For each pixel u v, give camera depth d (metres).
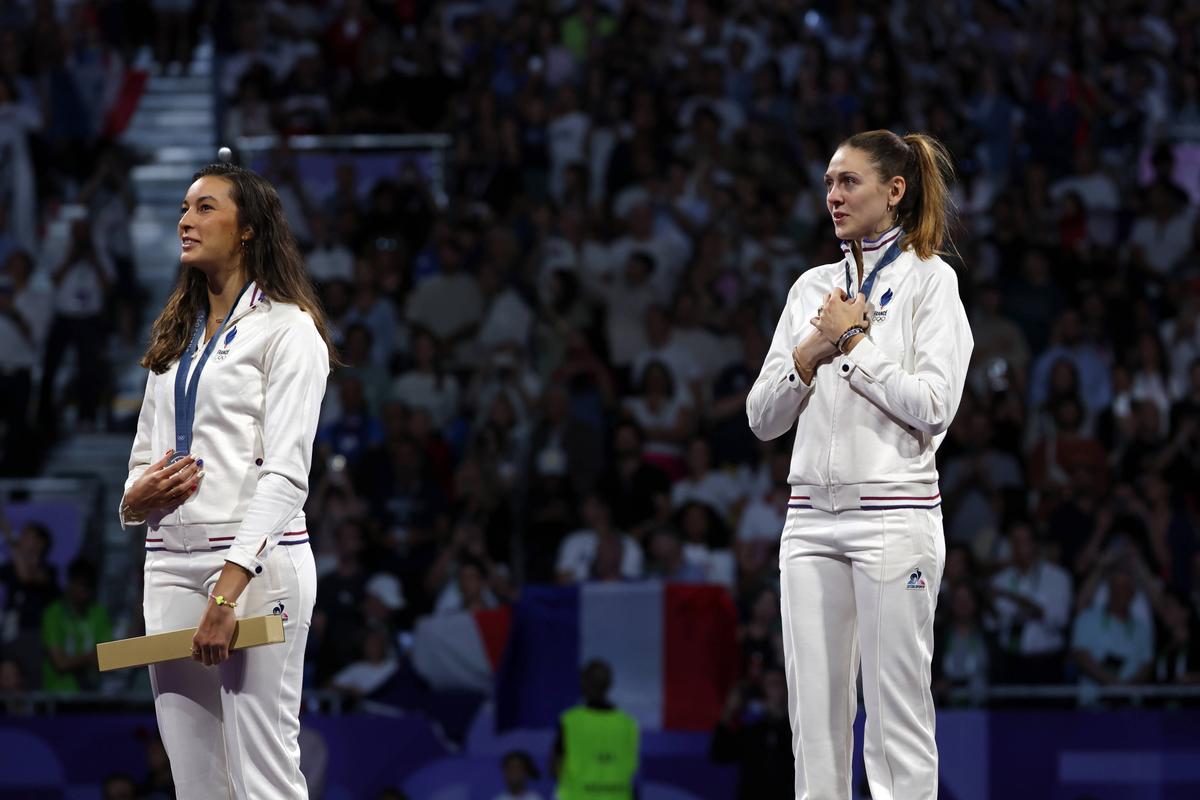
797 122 45.88
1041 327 38.56
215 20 49.16
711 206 41.88
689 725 28.58
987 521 32.53
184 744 12.50
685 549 31.70
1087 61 49.34
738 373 36.16
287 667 12.38
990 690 28.12
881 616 12.19
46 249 43.91
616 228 41.09
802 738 12.51
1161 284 40.44
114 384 40.41
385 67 47.31
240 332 12.61
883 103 45.06
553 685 29.11
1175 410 34.62
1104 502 32.22
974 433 34.06
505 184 43.50
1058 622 30.11
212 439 12.41
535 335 39.38
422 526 33.28
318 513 33.53
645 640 29.05
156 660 11.88
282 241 13.00
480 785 27.95
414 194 43.09
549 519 32.78
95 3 49.12
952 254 13.28
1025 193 42.47
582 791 27.50
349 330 38.03
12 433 38.06
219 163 13.23
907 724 12.22
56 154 45.16
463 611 30.05
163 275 44.56
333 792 28.05
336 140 45.81
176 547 12.42
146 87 48.88
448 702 29.02
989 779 27.27
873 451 12.27
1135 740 27.28
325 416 36.91
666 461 35.06
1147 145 46.16
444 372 37.56
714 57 48.38
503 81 47.41
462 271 40.66
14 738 28.33
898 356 12.41
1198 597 31.27
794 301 13.24
